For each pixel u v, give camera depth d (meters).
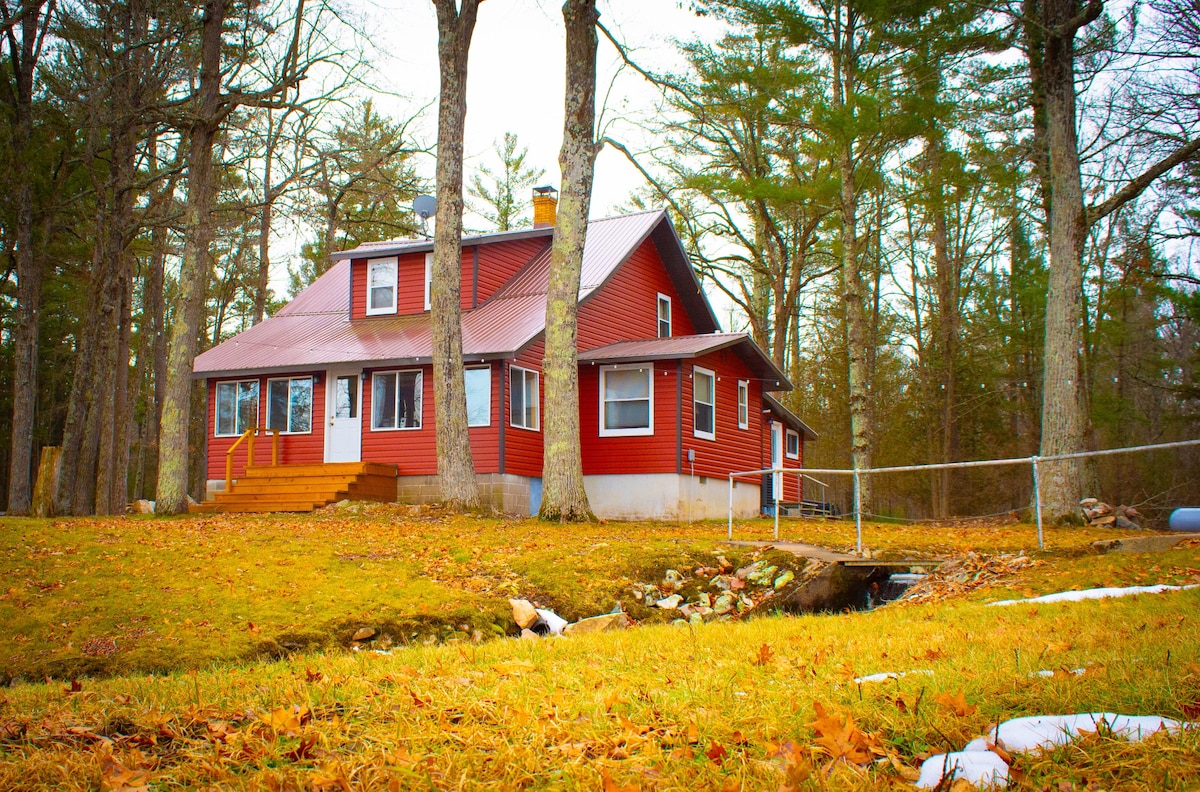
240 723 4.74
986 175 25.98
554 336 19.39
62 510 22.88
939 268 34.44
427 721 4.52
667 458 23.77
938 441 35.91
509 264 27.36
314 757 4.09
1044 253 31.05
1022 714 4.22
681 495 23.70
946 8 22.02
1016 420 37.25
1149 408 35.91
